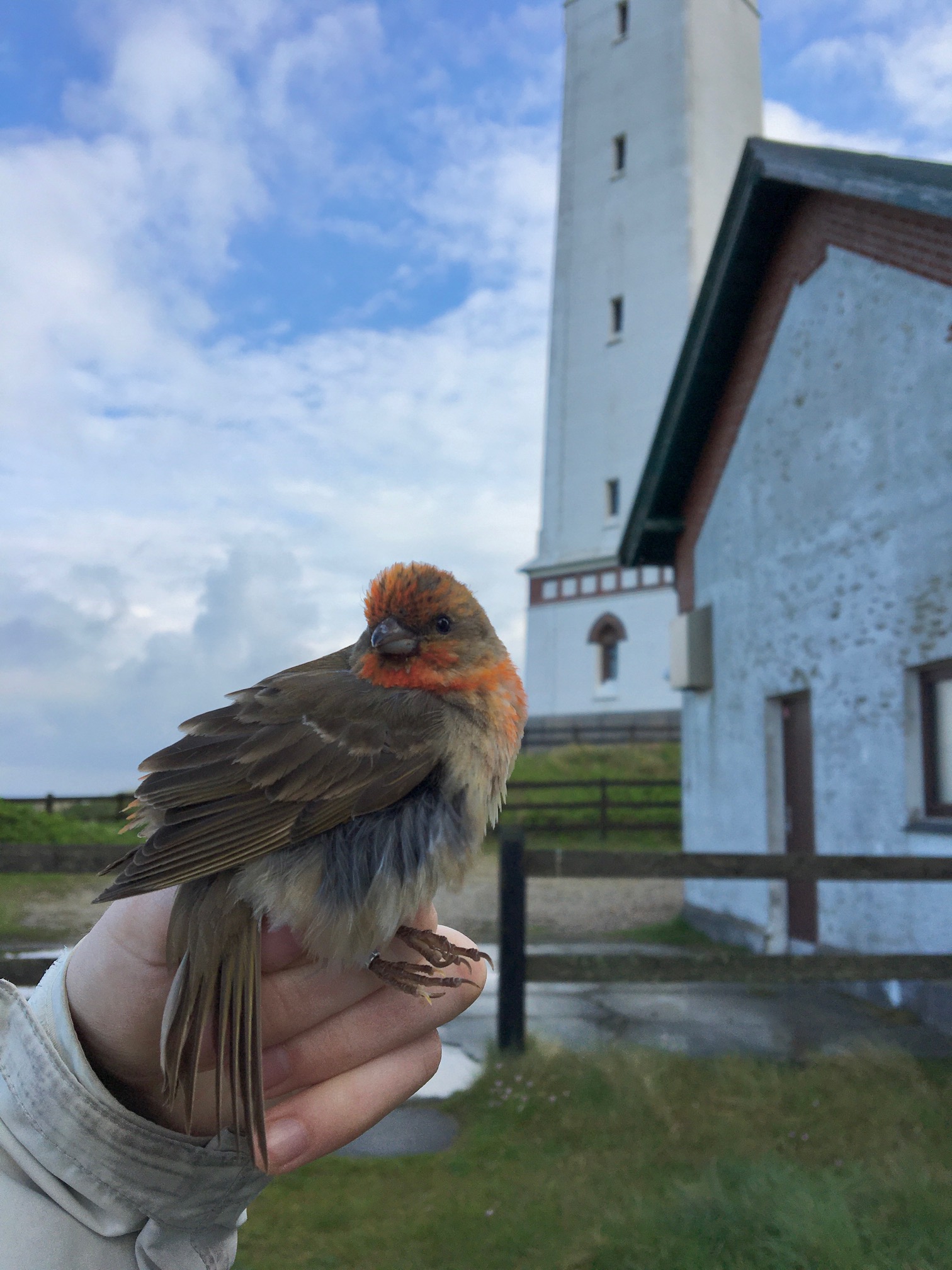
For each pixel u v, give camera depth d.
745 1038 6.91
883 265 8.31
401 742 1.81
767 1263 3.47
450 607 2.03
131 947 1.42
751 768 10.73
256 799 1.67
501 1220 4.06
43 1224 1.30
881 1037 6.86
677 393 11.88
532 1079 5.55
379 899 1.66
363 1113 1.51
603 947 10.86
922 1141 4.61
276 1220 4.17
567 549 32.53
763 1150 4.59
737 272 10.55
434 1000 1.59
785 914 10.19
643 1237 3.73
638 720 30.41
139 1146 1.35
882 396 8.29
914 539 7.86
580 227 32.97
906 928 7.77
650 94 31.58
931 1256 3.43
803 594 9.58
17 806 16.05
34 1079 1.36
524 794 24.14
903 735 7.97
